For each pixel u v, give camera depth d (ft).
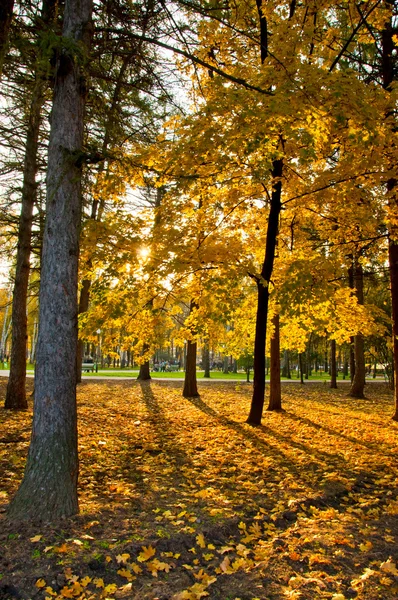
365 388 73.56
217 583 9.41
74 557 9.69
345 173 21.18
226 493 15.42
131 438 24.26
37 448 12.19
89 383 59.93
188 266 21.77
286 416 34.17
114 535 11.05
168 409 36.78
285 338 37.86
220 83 15.70
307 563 10.39
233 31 22.06
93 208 41.04
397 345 33.50
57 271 12.67
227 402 43.37
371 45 30.25
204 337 30.99
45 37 11.34
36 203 34.71
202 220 24.20
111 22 16.97
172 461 19.77
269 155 16.65
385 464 20.01
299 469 18.93
